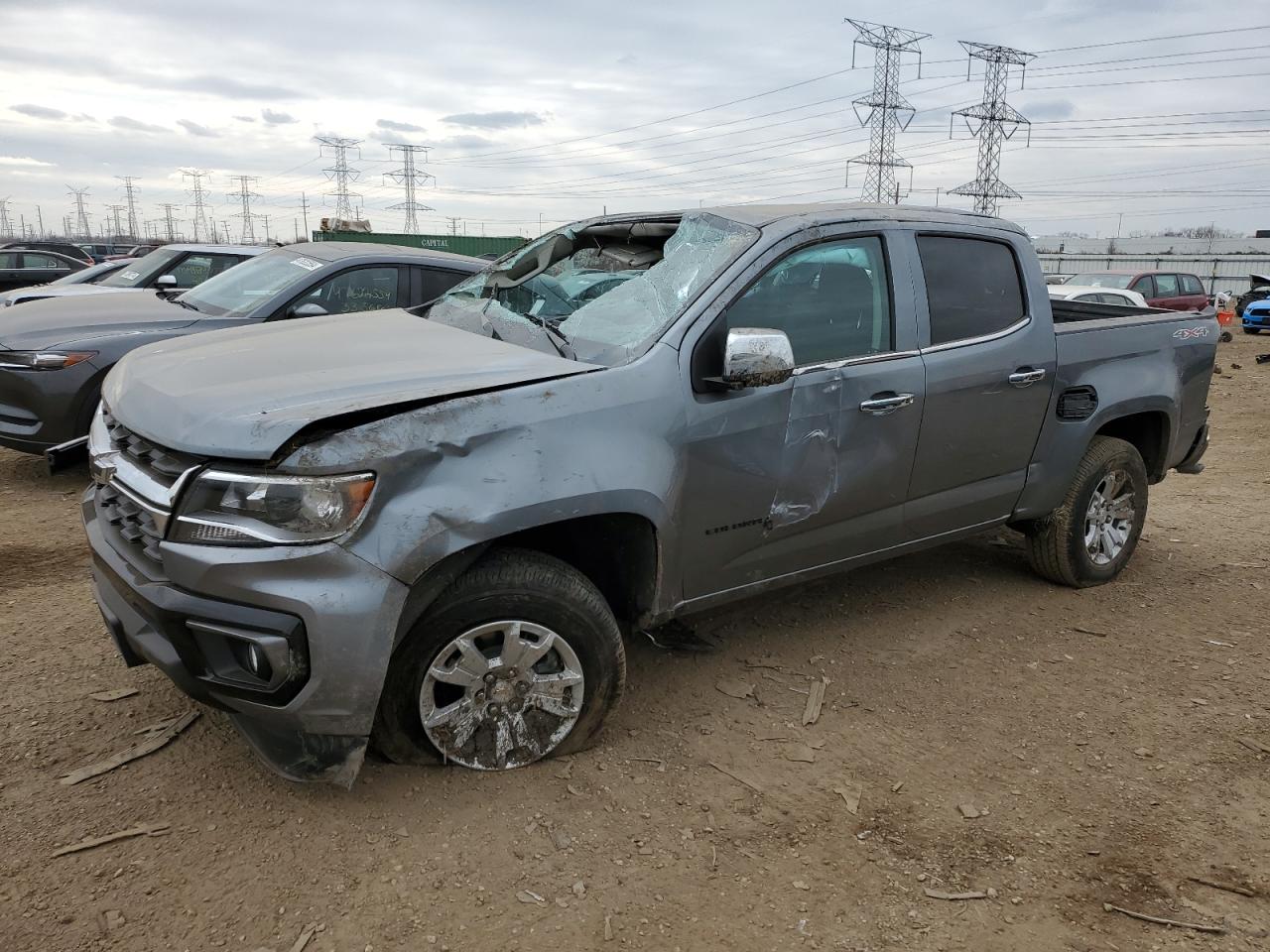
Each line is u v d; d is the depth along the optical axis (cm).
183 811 281
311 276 699
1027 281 435
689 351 321
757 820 291
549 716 310
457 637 285
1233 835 291
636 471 302
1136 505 505
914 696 377
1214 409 1259
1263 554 575
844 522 377
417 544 262
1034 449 444
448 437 269
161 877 254
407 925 240
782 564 364
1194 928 251
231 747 316
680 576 331
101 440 311
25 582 460
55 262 1928
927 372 386
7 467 683
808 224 363
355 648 256
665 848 275
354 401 267
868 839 284
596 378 300
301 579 252
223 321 658
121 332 621
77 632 403
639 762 319
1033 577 519
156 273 962
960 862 275
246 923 238
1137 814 301
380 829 276
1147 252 6531
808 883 264
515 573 290
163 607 256
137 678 362
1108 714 367
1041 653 422
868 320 376
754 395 334
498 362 306
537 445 283
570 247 435
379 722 286
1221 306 3238
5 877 250
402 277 736
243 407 264
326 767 269
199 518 255
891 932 246
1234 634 449
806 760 327
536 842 275
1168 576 530
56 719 330
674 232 389
